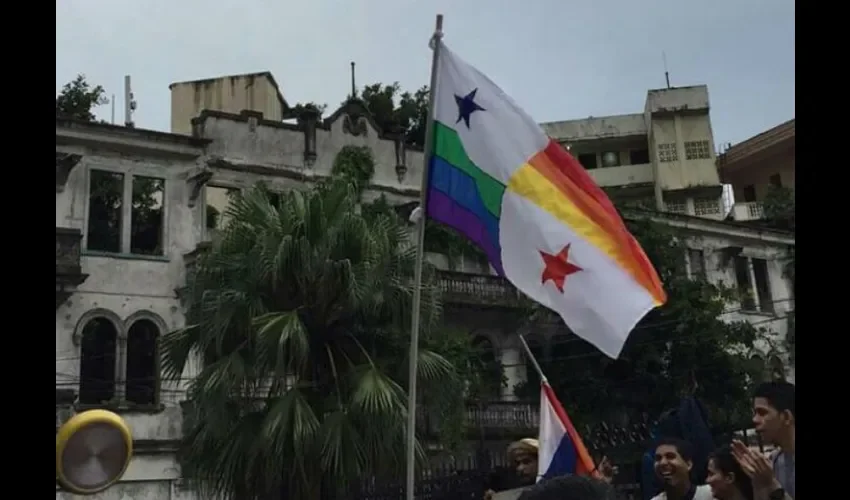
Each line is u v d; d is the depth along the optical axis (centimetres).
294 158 2494
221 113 2405
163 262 2250
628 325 632
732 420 2233
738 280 3117
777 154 4506
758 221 3719
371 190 2577
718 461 455
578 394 2378
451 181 693
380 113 3412
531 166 669
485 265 2653
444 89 698
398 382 1465
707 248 3069
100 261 2162
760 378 2427
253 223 1543
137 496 2056
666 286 2406
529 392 2517
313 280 1439
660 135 4450
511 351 2588
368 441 1362
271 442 1325
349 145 2586
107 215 2231
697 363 2339
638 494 1828
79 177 2183
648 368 2359
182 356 1545
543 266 652
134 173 2264
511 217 665
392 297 1496
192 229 2311
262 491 1395
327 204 1522
